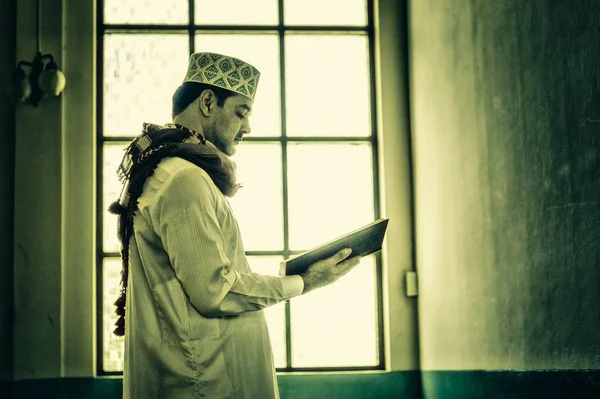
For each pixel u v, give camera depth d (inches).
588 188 94.6
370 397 185.9
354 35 199.5
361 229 90.0
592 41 92.7
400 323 188.7
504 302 128.3
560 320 104.3
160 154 83.9
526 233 117.3
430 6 174.6
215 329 81.0
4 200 176.1
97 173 187.9
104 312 184.7
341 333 190.5
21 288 178.1
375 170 195.3
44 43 185.9
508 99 124.6
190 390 80.0
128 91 191.3
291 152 193.6
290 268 86.0
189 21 195.0
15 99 179.9
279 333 189.2
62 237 180.7
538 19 110.9
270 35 197.0
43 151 182.2
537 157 112.1
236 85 91.0
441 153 166.7
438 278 170.1
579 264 97.7
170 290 81.4
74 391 177.8
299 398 184.5
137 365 82.4
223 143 91.4
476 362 144.1
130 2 194.1
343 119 196.2
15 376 175.6
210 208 81.4
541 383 110.5
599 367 91.7
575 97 98.1
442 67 165.2
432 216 174.1
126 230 86.2
